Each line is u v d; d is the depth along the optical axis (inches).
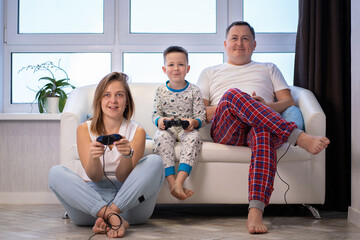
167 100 100.3
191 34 134.6
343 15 116.2
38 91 128.5
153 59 136.0
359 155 87.0
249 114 84.5
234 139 92.5
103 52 135.0
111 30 134.8
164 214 100.2
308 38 119.0
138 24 136.1
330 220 92.6
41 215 99.3
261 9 135.3
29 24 136.6
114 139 75.3
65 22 136.5
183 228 81.7
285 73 135.6
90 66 135.8
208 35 134.4
